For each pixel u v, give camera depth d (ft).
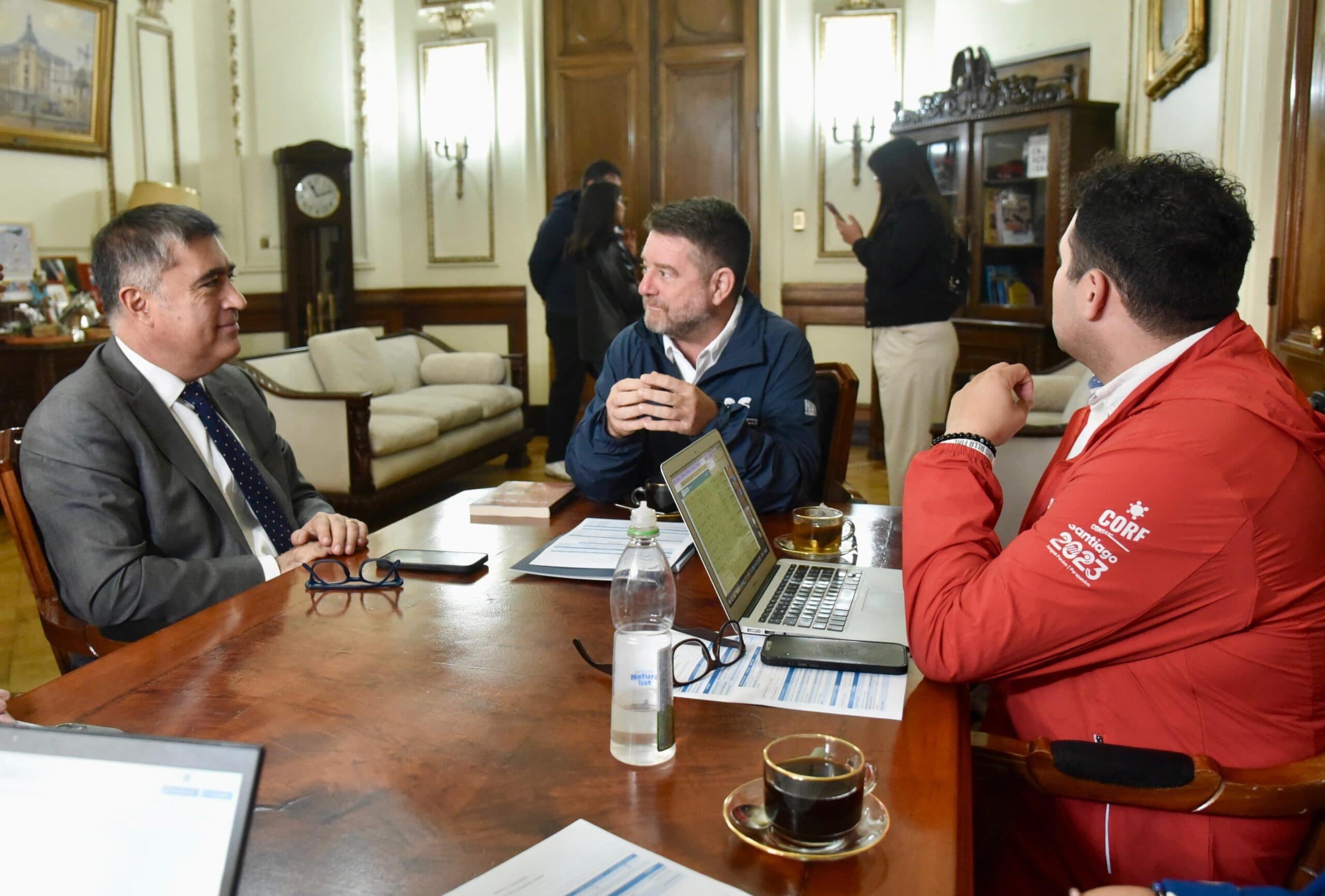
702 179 22.58
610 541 5.75
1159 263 3.78
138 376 6.11
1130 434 3.72
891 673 3.94
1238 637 3.64
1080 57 18.10
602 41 22.63
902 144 13.66
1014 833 4.09
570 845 2.78
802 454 6.90
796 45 21.59
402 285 24.44
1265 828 3.59
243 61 21.17
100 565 5.47
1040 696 3.98
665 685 3.26
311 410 15.01
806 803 2.75
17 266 16.81
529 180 23.30
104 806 2.08
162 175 19.70
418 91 23.65
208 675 3.98
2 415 16.12
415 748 3.37
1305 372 9.25
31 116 16.90
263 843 2.83
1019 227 18.48
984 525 4.05
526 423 21.45
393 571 5.15
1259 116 10.43
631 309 16.88
